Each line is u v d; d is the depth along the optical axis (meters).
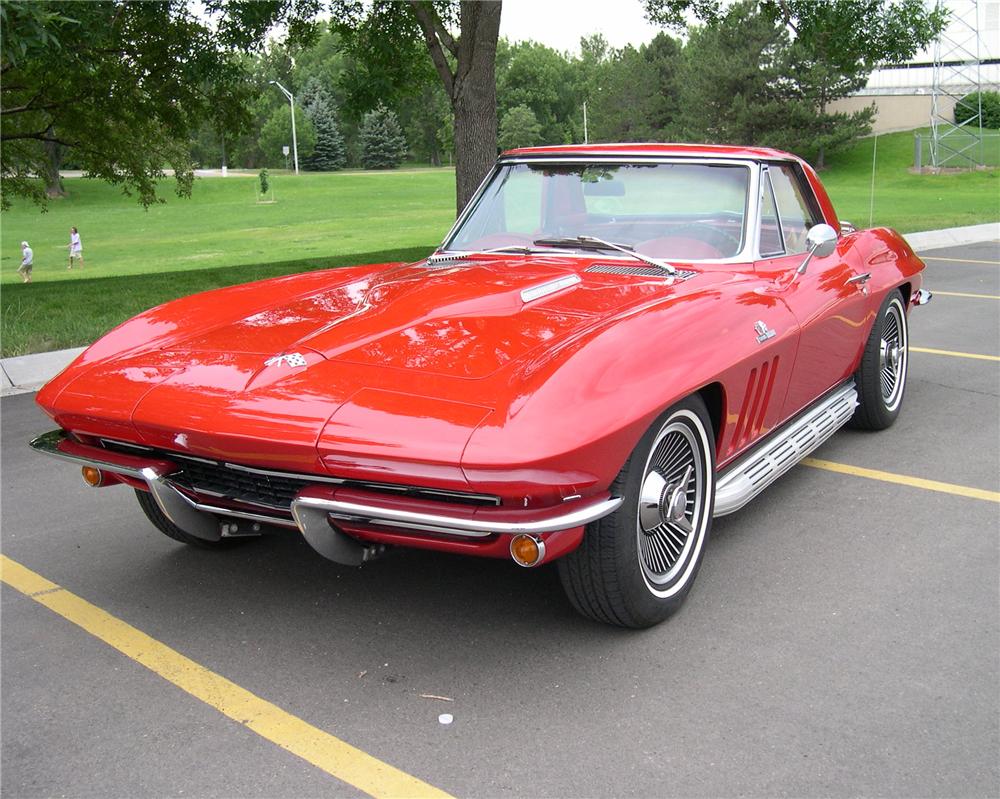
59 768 2.38
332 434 2.51
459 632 3.02
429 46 12.89
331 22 16.34
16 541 3.95
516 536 2.51
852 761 2.30
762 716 2.50
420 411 2.52
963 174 47.91
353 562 2.84
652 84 90.19
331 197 76.00
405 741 2.45
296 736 2.49
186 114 19.72
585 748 2.39
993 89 50.84
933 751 2.33
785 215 4.21
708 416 3.10
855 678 2.68
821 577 3.35
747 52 63.53
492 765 2.33
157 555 3.75
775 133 62.81
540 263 3.81
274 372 2.84
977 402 5.71
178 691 2.73
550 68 136.62
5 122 20.50
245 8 15.02
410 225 45.88
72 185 93.31
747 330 3.24
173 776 2.34
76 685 2.78
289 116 130.62
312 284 3.91
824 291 3.99
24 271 30.64
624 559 2.73
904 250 5.20
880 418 5.02
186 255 37.31
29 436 5.66
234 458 2.73
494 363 2.72
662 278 3.55
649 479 2.86
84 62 15.44
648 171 4.04
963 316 8.77
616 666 2.78
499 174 4.35
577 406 2.48
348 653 2.91
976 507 4.00
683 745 2.39
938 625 2.98
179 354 3.12
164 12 16.00
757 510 4.02
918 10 15.87
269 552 3.74
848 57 16.53
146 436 2.88
